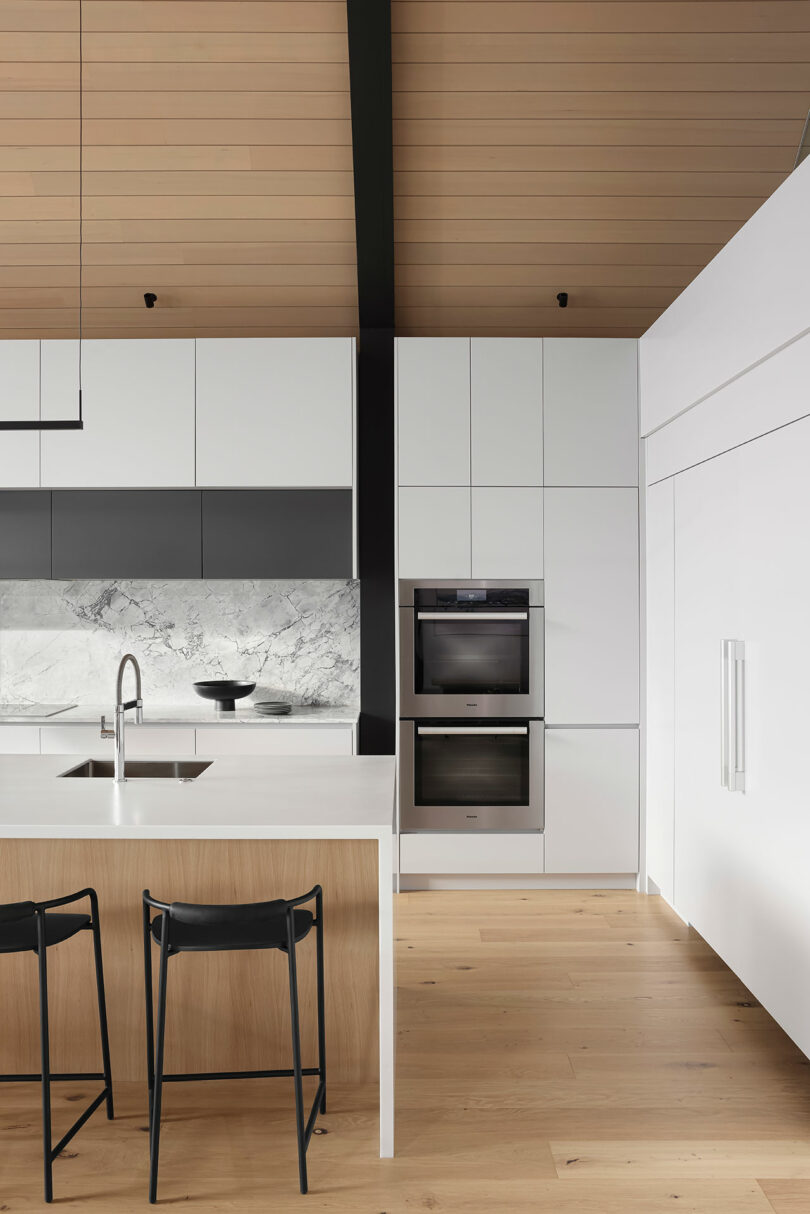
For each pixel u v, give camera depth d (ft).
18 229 13.75
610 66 11.68
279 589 16.61
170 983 8.86
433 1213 6.93
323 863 8.77
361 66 11.12
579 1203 7.06
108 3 11.00
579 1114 8.27
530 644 14.64
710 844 11.28
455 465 14.58
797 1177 7.40
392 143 12.27
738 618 10.27
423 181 13.04
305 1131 7.50
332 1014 8.87
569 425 14.58
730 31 11.31
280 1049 8.87
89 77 11.80
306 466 14.66
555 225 13.67
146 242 13.99
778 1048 9.52
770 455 9.32
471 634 14.64
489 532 14.58
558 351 14.57
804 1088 8.75
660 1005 10.48
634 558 14.60
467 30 11.30
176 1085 8.83
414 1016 10.19
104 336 15.89
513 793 14.65
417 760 14.69
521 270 14.42
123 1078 8.89
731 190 13.16
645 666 14.52
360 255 13.62
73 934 8.08
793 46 11.46
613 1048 9.48
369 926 8.80
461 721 14.69
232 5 11.01
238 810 7.99
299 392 14.65
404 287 14.75
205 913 7.11
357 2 10.45
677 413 12.44
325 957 8.82
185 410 14.66
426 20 11.19
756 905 9.78
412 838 14.66
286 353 14.67
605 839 14.65
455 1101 8.48
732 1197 7.14
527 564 14.60
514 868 14.66
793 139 12.50
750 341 9.68
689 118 12.25
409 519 14.60
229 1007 8.86
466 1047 9.49
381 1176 7.39
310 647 16.62
